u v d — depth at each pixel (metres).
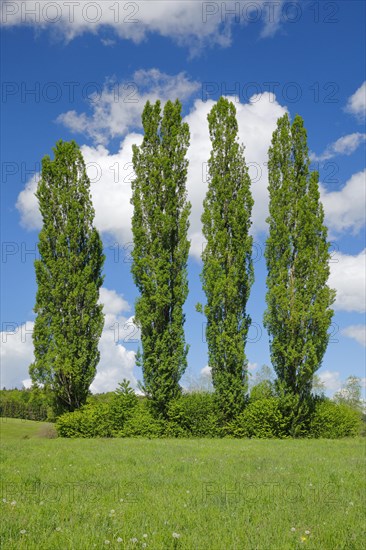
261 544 6.28
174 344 36.50
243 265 37.44
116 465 14.10
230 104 39.53
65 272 38.44
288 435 35.44
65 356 37.59
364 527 7.08
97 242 40.16
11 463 14.73
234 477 11.73
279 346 36.12
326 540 6.52
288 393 35.75
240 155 39.06
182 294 37.03
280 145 39.19
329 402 37.75
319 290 36.53
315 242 37.38
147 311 36.31
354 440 30.81
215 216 38.00
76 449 20.17
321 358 36.16
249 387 37.78
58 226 39.59
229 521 7.35
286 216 38.19
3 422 51.69
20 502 8.53
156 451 19.19
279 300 36.16
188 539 6.45
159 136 39.22
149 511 7.98
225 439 30.67
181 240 37.69
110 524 7.15
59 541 6.27
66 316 38.25
